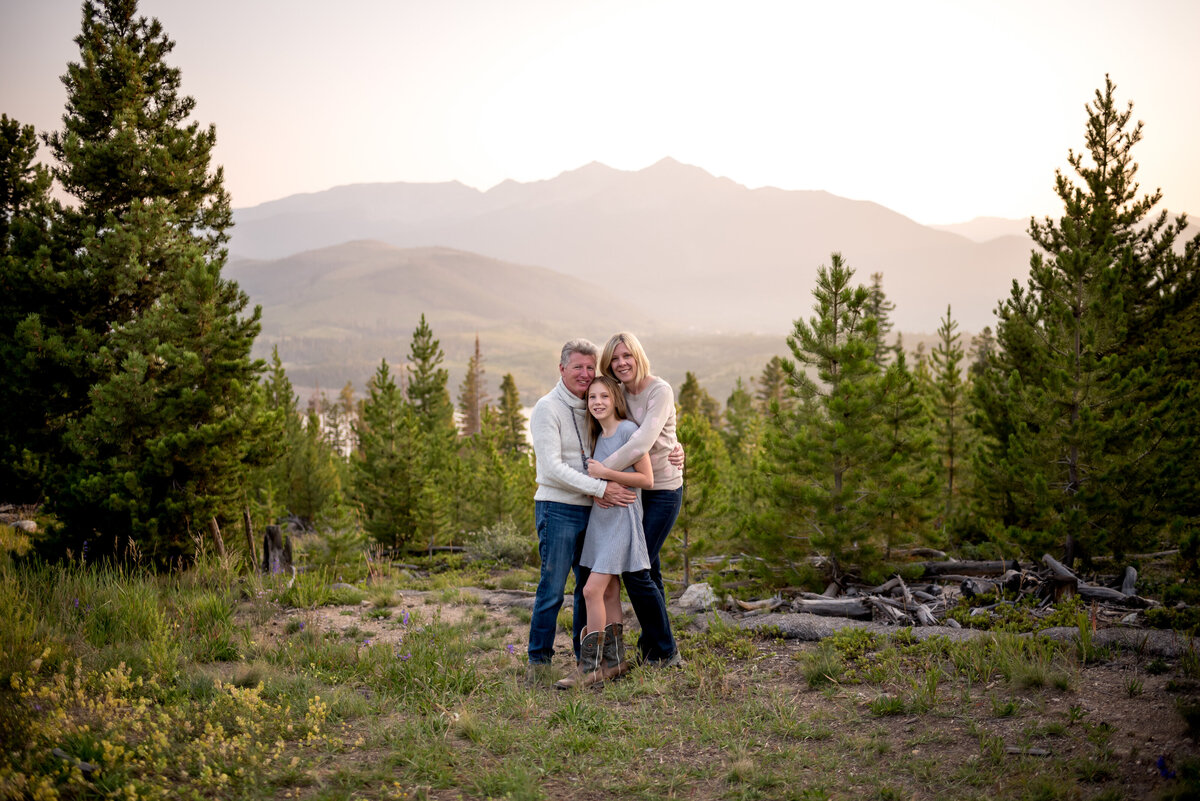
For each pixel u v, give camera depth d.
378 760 3.97
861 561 7.74
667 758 4.11
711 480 8.92
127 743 3.82
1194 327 11.11
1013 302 10.45
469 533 16.94
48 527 9.27
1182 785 3.20
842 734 4.31
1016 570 7.63
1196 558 6.95
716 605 7.49
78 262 11.02
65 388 10.34
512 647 6.12
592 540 5.55
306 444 23.81
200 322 10.06
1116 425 7.87
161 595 7.24
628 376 5.57
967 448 13.72
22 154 14.43
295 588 8.09
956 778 3.66
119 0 12.48
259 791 3.49
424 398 30.75
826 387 8.17
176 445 9.08
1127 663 4.98
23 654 4.83
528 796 3.54
